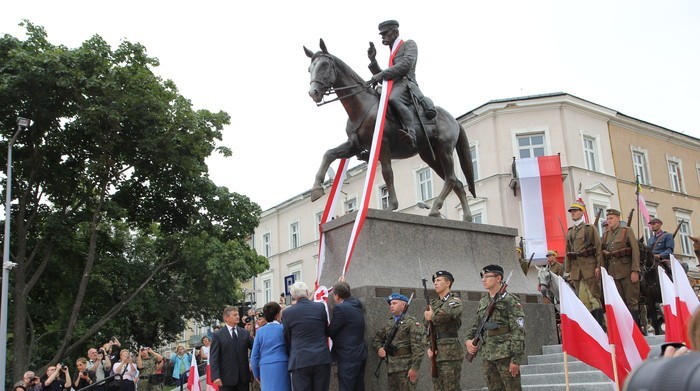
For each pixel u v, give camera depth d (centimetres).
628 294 996
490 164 3425
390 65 1060
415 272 950
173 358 2097
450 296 743
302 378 726
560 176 3238
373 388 823
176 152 2392
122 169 2470
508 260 1103
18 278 2284
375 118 984
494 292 722
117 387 1359
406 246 968
